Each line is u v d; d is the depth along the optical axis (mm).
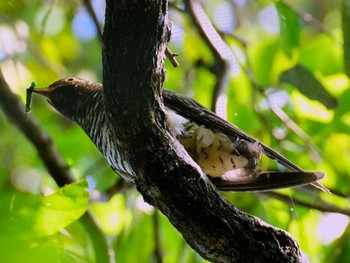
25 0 14172
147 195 6891
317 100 11656
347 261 10859
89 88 9180
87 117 8891
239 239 6871
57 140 12367
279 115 11266
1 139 13320
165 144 6609
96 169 12047
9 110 10312
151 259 11094
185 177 6699
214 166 8422
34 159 13148
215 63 11070
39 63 13117
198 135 8320
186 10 11438
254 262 6922
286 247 6973
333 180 11758
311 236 11602
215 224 6820
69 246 8445
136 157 6621
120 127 6492
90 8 11719
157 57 6230
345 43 11422
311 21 12055
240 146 8375
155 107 6465
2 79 10312
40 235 6520
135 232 11203
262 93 11312
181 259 11023
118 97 6336
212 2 14805
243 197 11102
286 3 11688
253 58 12602
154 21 6023
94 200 10617
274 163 11203
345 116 11805
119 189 10789
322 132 11930
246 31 15422
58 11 14602
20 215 6531
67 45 14914
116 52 6121
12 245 6008
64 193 6680
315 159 11445
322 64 13328
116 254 11133
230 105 11641
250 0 15789
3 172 9031
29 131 10281
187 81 12508
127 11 5938
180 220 6844
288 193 11398
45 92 9461
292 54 11648
